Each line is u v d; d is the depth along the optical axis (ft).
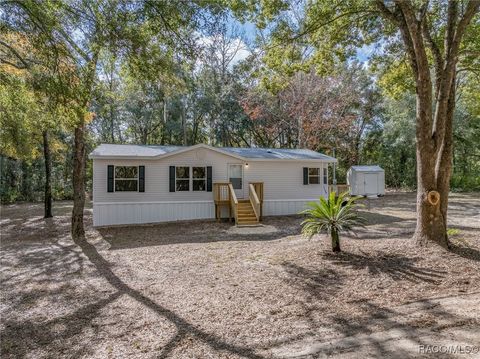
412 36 20.74
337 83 71.26
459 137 81.41
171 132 91.81
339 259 19.90
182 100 85.61
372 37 29.43
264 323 12.27
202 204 45.01
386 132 85.40
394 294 14.88
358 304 13.88
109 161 41.22
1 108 32.45
